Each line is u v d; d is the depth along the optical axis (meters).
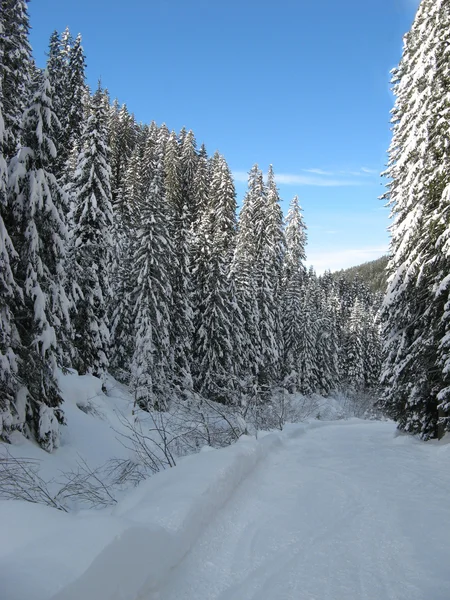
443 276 11.30
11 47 11.66
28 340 11.16
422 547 4.18
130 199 33.03
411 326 13.57
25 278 11.12
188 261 28.83
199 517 4.54
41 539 3.15
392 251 16.06
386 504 5.55
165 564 3.54
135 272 24.31
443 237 11.07
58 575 2.69
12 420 9.97
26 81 12.52
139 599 3.11
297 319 41.97
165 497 4.81
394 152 17.08
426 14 13.09
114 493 7.48
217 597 3.30
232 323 30.44
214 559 3.99
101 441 13.09
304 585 3.48
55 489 8.40
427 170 12.49
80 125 22.17
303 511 5.36
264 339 35.25
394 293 13.76
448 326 10.52
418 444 11.37
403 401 13.25
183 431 10.12
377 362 56.25
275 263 42.28
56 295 12.13
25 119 10.89
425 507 5.40
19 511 3.61
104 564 2.94
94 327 20.03
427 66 12.44
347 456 9.38
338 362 54.53
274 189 44.44
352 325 55.62
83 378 17.53
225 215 42.69
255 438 9.73
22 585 2.51
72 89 21.52
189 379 24.84
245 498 5.95
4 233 9.55
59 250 11.82
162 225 24.69
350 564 3.85
